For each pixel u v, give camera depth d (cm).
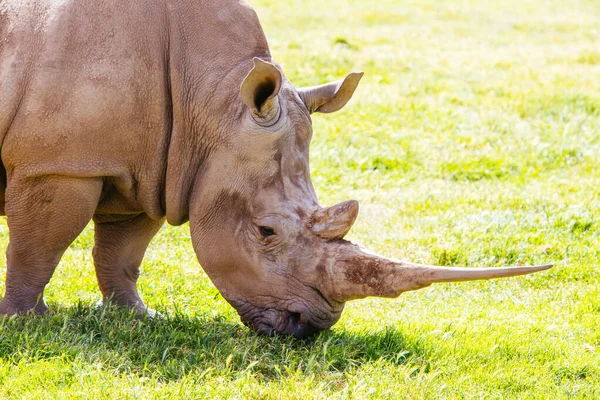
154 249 2605
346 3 7200
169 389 1574
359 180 3428
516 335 2036
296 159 1788
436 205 3175
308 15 6588
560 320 2212
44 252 1859
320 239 1748
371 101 4400
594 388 1797
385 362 1777
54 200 1797
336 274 1714
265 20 6316
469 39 6222
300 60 5050
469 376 1759
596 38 6569
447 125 4162
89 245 2605
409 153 3759
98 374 1600
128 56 1773
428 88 4756
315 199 1791
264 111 1733
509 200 3216
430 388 1680
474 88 4806
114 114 1764
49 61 1756
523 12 7394
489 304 2323
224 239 1795
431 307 2252
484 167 3666
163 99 1806
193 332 1852
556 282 2533
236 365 1717
